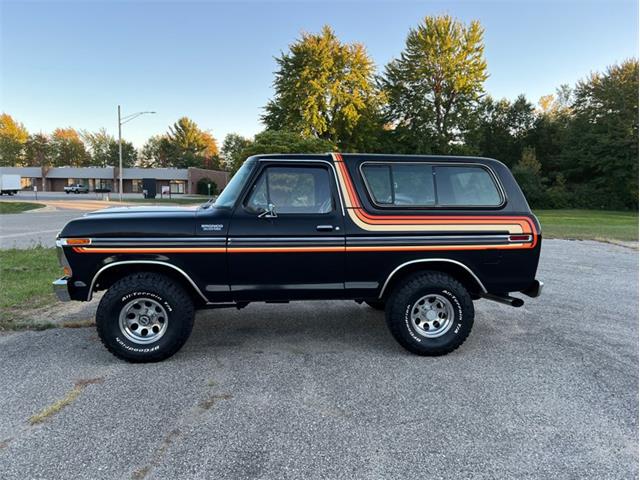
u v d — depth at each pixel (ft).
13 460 8.42
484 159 14.43
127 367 12.82
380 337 15.61
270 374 12.39
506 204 14.19
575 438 9.30
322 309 19.31
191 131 331.57
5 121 297.53
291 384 11.76
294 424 9.75
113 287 12.88
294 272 13.37
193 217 13.06
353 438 9.21
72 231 12.72
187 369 12.71
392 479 7.92
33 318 17.33
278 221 13.19
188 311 13.16
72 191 205.26
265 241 13.07
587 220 78.74
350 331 16.28
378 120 126.11
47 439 9.13
